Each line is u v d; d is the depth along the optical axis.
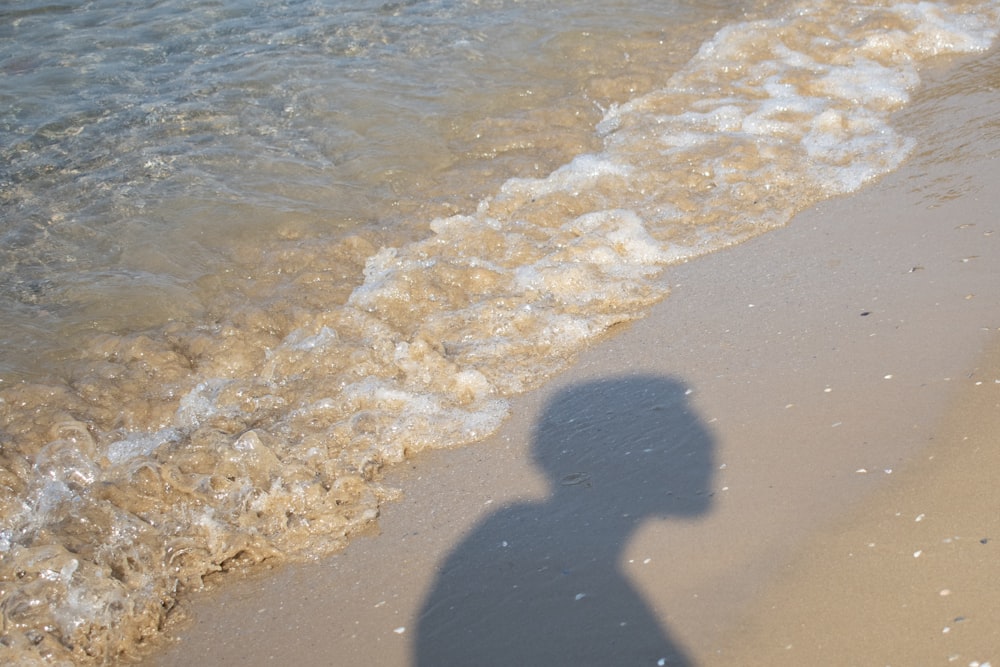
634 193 5.40
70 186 5.48
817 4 7.63
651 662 2.61
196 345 4.40
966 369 3.44
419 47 7.05
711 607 2.72
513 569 3.04
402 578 3.11
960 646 2.43
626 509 3.18
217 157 5.77
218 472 3.62
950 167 5.15
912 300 3.95
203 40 7.14
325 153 5.85
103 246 5.03
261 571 3.25
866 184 5.16
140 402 4.04
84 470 3.70
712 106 6.32
